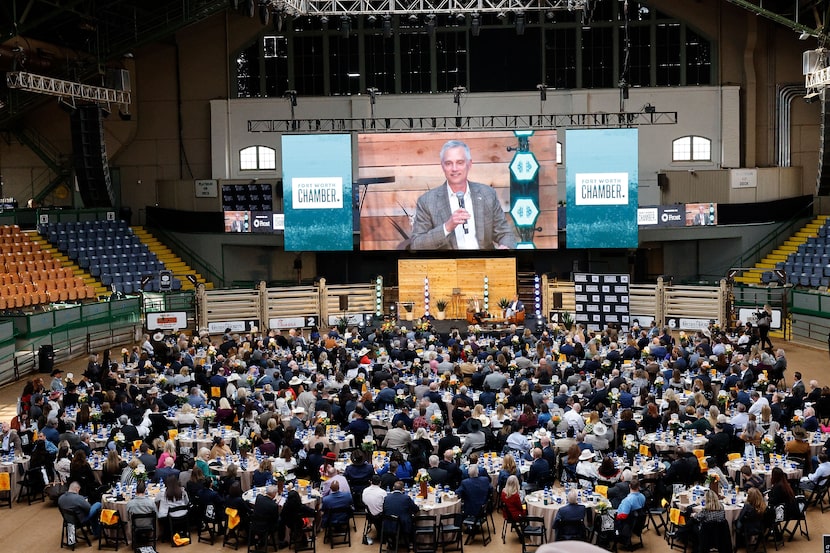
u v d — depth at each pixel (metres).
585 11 38.78
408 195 44.81
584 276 39.78
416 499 18.95
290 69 49.72
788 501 18.50
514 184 44.31
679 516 18.28
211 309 43.44
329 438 22.83
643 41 48.53
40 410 24.80
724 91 48.03
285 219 45.16
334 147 44.69
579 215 44.25
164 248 49.72
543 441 20.92
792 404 25.00
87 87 42.56
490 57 48.94
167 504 19.30
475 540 19.55
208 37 49.97
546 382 27.80
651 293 43.16
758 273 45.81
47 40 46.91
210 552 19.02
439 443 21.70
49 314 36.72
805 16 46.75
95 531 19.48
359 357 31.38
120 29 47.34
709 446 21.27
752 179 47.09
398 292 46.84
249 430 23.30
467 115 49.16
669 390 24.78
